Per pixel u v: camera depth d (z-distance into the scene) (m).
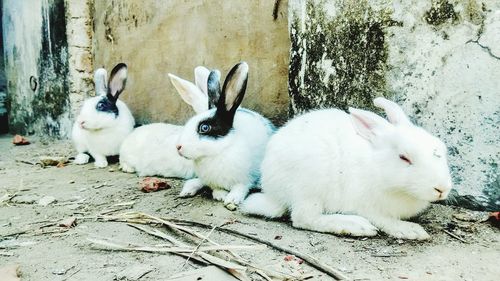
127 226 0.80
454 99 0.77
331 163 0.71
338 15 0.89
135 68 1.45
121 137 1.29
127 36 1.46
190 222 0.79
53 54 1.68
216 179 0.89
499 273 0.58
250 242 0.70
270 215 0.79
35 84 1.81
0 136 1.98
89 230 0.79
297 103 1.00
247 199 0.83
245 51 1.15
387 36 0.83
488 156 0.75
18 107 1.96
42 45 1.74
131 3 1.42
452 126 0.78
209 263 0.63
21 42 1.87
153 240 0.73
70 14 1.59
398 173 0.66
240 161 0.87
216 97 0.91
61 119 1.69
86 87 1.64
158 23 1.35
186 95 1.02
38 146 1.63
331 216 0.72
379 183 0.69
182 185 1.04
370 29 0.85
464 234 0.70
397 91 0.83
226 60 1.19
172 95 1.35
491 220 0.73
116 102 1.33
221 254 0.65
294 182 0.74
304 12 0.96
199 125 0.87
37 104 1.82
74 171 1.25
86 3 1.62
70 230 0.79
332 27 0.91
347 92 0.90
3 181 1.17
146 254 0.67
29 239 0.75
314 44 0.95
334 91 0.92
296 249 0.67
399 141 0.67
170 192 1.00
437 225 0.73
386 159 0.68
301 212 0.74
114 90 1.28
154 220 0.81
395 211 0.71
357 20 0.87
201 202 0.91
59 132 1.71
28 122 1.90
